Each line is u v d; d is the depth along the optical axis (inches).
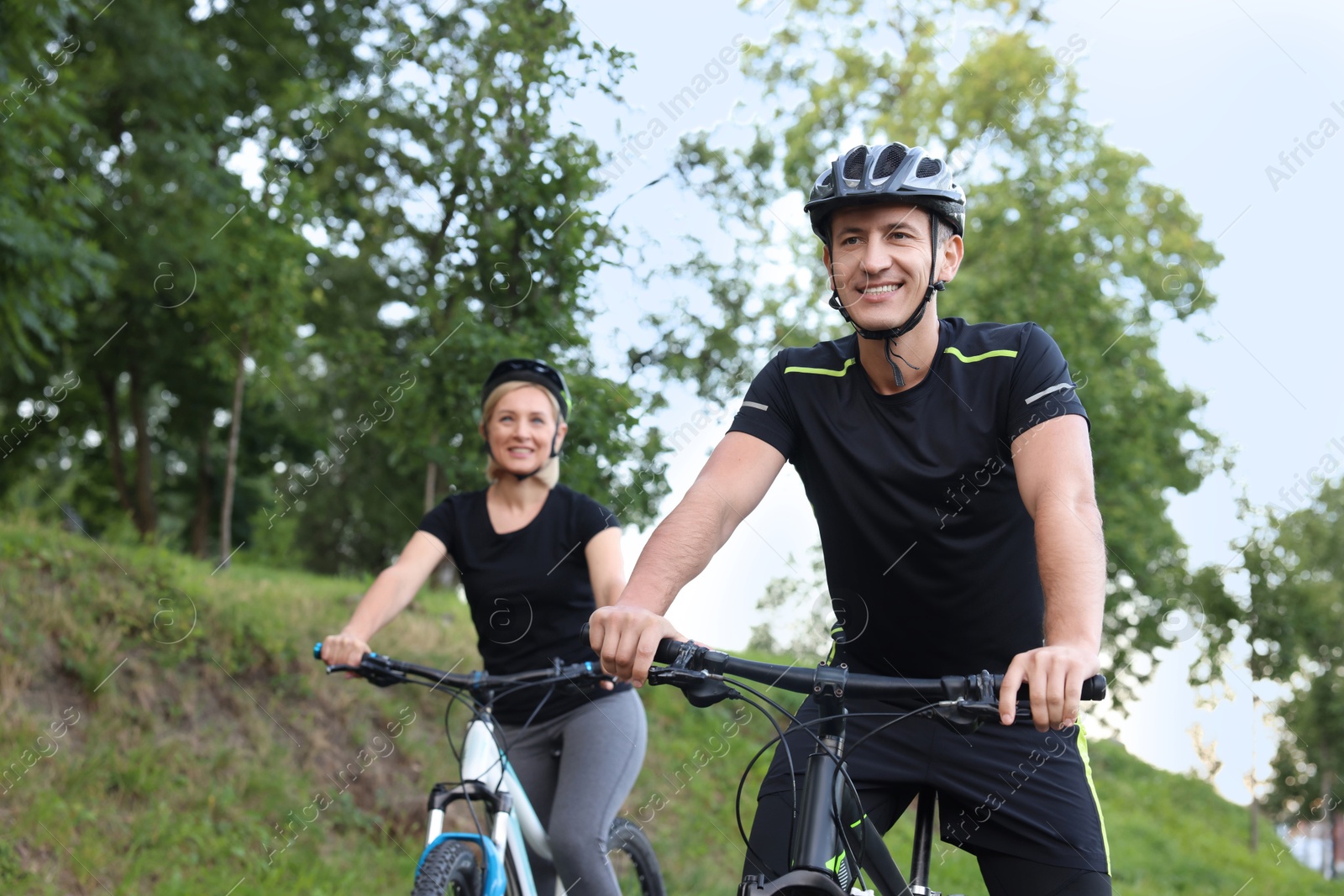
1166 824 517.0
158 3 567.2
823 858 72.3
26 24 337.7
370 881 217.8
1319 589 510.9
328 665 123.7
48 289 349.4
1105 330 445.1
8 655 221.8
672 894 251.4
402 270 384.5
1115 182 450.0
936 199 87.2
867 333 88.9
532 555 135.0
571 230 245.9
